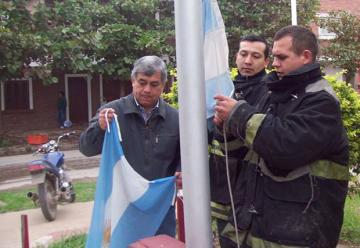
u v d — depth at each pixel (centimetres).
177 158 348
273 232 235
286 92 241
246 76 334
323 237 234
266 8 1551
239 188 261
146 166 336
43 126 2067
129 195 302
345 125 516
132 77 344
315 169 232
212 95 263
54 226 691
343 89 522
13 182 1145
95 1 1563
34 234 651
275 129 222
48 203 709
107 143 299
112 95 2170
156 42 1504
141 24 1611
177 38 215
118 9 1586
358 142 527
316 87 235
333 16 1800
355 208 697
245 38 340
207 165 218
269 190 240
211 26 265
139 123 339
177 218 343
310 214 231
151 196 309
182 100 215
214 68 264
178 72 217
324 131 224
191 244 217
